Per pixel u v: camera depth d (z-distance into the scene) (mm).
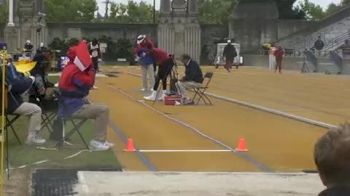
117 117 15906
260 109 18406
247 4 65438
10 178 8320
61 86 10711
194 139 12336
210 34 65562
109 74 37656
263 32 64938
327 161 2402
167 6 63344
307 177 8672
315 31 63750
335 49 54312
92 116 10711
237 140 12305
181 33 62969
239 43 64938
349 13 64500
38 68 13703
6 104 9773
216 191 7762
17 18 59000
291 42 63625
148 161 9891
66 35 63156
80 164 9383
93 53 29500
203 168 9391
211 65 60156
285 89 26953
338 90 26516
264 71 44750
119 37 64062
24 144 10922
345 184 2379
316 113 17547
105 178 8398
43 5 61906
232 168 9438
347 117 16500
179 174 8742
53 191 7629
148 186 7961
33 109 10727
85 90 10742
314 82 31750
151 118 15859
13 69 10250
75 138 11750
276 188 7977
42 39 60250
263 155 10625
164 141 12008
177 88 19891
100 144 10695
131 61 59781
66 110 10695
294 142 12188
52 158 9812
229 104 20016
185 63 20125
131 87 27016
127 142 11758
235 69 48406
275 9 65875
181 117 16219
